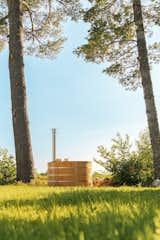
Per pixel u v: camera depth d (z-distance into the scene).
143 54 20.05
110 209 3.97
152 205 4.55
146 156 20.02
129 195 6.63
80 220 3.27
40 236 2.70
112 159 19.97
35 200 6.37
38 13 25.84
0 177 20.25
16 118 20.33
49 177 19.33
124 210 3.83
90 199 5.95
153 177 19.91
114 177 20.11
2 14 25.56
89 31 20.03
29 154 20.20
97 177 21.50
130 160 19.89
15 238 2.67
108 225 2.71
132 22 20.38
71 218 3.47
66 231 2.89
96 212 3.89
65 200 6.18
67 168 18.98
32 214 4.30
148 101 19.86
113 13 20.59
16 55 20.75
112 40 20.36
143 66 20.03
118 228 2.65
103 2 20.16
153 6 20.59
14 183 19.48
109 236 2.35
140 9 20.14
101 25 19.70
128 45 21.03
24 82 20.75
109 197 6.20
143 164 19.89
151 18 20.86
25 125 20.31
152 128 19.69
